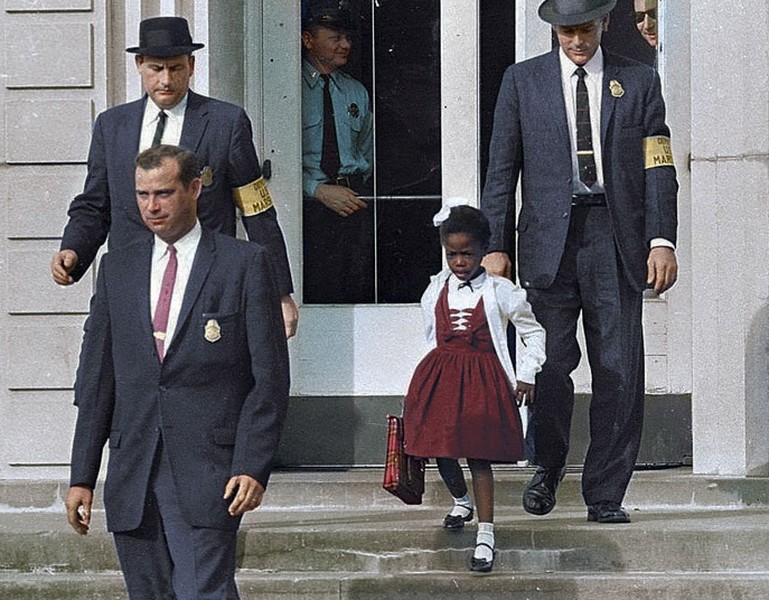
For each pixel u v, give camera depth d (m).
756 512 7.84
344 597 7.15
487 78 8.77
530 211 7.41
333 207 8.81
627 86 7.38
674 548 7.26
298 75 8.75
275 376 5.83
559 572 7.27
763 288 8.13
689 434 8.55
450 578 7.13
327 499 8.10
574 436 8.58
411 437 7.05
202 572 5.78
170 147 5.89
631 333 7.41
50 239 8.30
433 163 8.80
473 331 7.06
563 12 7.28
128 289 5.89
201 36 8.30
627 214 7.33
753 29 8.13
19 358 8.28
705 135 8.17
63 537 7.49
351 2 8.82
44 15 8.33
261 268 5.88
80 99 8.30
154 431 5.83
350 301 8.80
